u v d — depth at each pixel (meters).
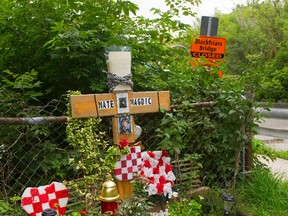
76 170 2.79
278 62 20.94
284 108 19.14
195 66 3.78
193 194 3.17
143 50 3.66
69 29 3.06
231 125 3.56
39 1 3.23
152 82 3.59
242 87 3.50
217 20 4.64
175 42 4.05
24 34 3.44
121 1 3.49
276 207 3.31
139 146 2.68
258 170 3.81
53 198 2.32
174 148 2.85
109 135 3.14
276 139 9.59
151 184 2.64
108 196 2.22
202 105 3.41
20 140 2.98
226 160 3.67
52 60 3.35
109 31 3.45
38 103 3.54
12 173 2.92
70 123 2.48
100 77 3.45
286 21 21.05
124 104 2.64
